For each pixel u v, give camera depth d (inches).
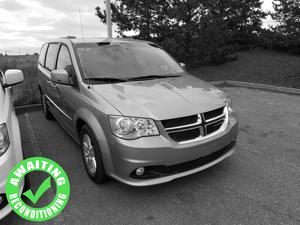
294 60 528.7
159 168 101.3
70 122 142.6
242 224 95.5
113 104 104.3
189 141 103.9
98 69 132.6
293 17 522.9
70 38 163.2
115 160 101.8
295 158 147.1
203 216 99.9
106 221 98.0
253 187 118.5
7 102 110.0
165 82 130.9
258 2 620.4
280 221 96.7
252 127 200.7
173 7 428.5
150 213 102.0
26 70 413.1
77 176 129.4
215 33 450.0
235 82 403.5
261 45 649.0
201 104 110.3
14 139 98.0
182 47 441.4
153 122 99.0
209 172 132.1
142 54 155.8
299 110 247.9
